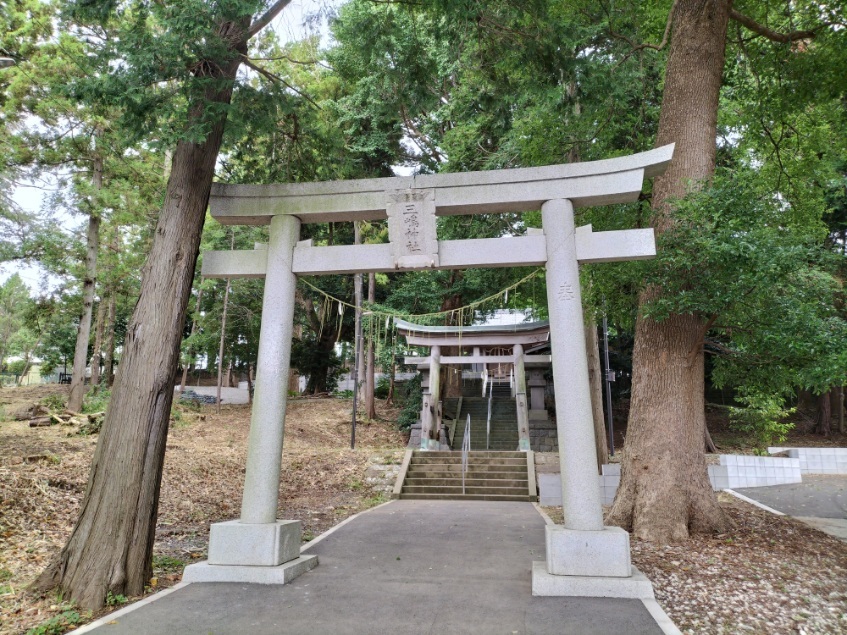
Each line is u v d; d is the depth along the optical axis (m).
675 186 6.91
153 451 4.92
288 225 6.10
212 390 26.11
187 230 5.40
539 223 10.29
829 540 6.50
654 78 10.66
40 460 8.67
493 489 11.09
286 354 5.85
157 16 4.96
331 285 20.58
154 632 3.82
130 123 5.19
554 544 4.78
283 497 9.98
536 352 17.25
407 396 20.56
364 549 6.32
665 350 6.74
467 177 5.81
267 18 5.97
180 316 5.27
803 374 5.55
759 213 5.51
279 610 4.27
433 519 8.29
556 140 9.77
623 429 19.78
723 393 21.73
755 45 9.49
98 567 4.50
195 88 5.00
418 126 16.45
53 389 23.80
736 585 4.77
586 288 8.23
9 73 12.07
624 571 4.66
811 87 8.81
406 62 7.69
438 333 15.95
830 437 18.05
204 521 7.69
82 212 13.53
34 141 12.54
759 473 10.62
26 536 6.04
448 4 6.43
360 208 6.00
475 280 15.85
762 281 5.18
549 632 3.81
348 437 16.73
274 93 6.67
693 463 6.60
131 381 4.93
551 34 7.31
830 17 8.09
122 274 15.97
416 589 4.81
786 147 10.16
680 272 5.84
